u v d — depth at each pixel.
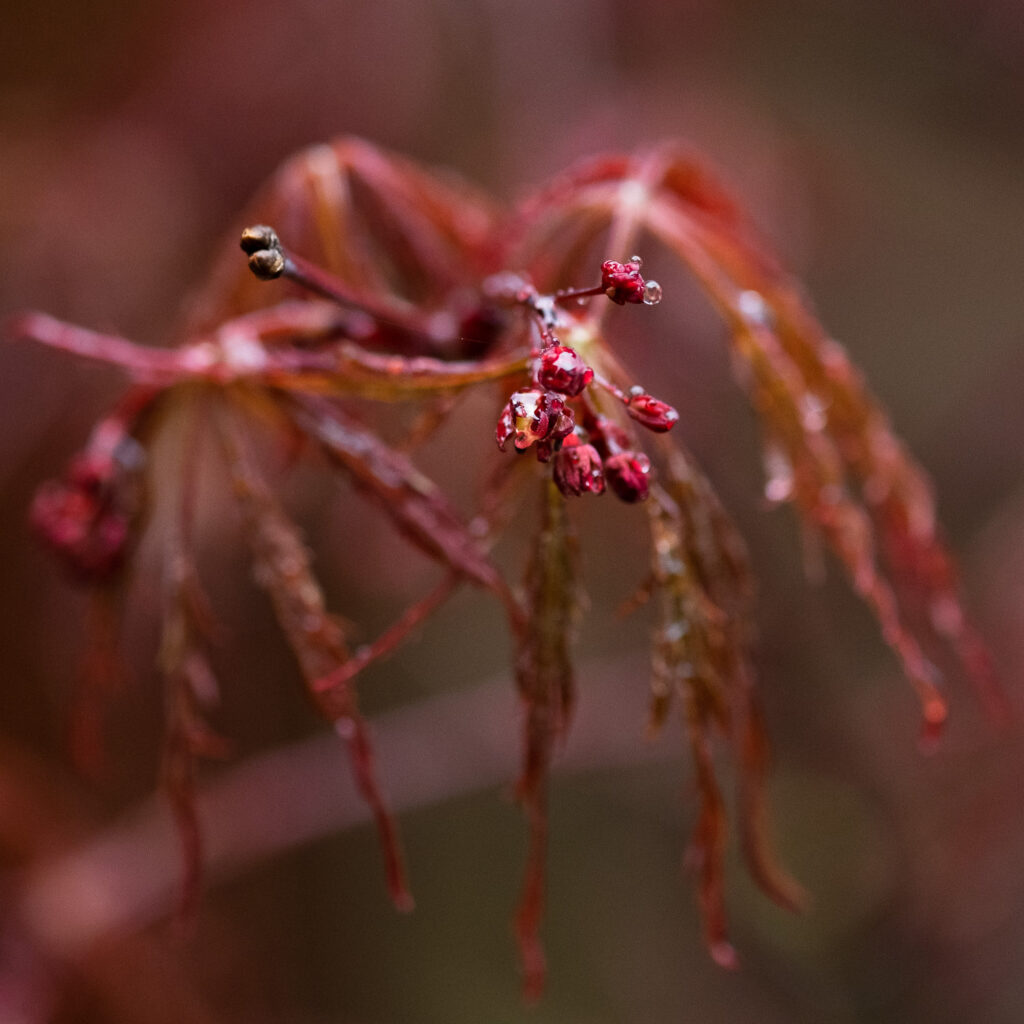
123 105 0.51
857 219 0.59
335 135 0.51
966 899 0.50
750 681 0.26
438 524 0.26
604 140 0.51
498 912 0.72
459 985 0.69
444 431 0.41
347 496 0.47
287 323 0.28
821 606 0.52
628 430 0.25
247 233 0.24
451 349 0.28
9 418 0.49
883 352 0.73
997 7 0.64
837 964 0.51
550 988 0.69
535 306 0.24
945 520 0.66
